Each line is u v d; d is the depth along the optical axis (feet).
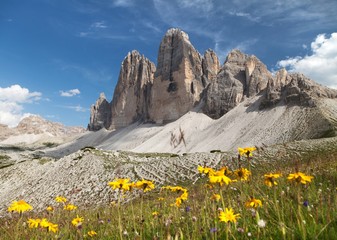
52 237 20.74
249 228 15.65
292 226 13.38
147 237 18.35
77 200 161.07
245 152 15.67
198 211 19.29
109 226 24.00
